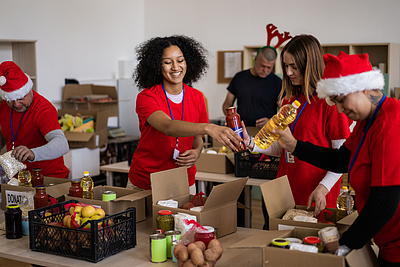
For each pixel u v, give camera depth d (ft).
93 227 4.97
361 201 4.36
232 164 10.74
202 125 5.80
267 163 9.73
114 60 20.67
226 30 20.45
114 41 20.62
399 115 3.90
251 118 13.76
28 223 6.01
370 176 4.14
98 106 17.85
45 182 7.80
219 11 20.53
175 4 21.54
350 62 3.99
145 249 5.45
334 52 18.02
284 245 4.34
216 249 4.62
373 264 4.38
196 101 7.29
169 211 5.58
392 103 4.00
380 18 17.10
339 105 4.17
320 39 18.31
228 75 20.54
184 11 21.36
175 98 7.02
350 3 17.60
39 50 16.96
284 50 6.40
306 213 5.54
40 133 8.28
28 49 15.64
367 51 17.20
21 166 7.22
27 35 16.44
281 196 5.76
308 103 6.44
